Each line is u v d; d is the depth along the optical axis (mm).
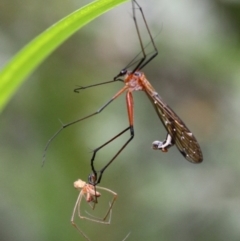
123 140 370
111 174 369
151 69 378
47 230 349
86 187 304
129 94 303
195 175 369
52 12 363
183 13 360
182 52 364
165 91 380
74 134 362
